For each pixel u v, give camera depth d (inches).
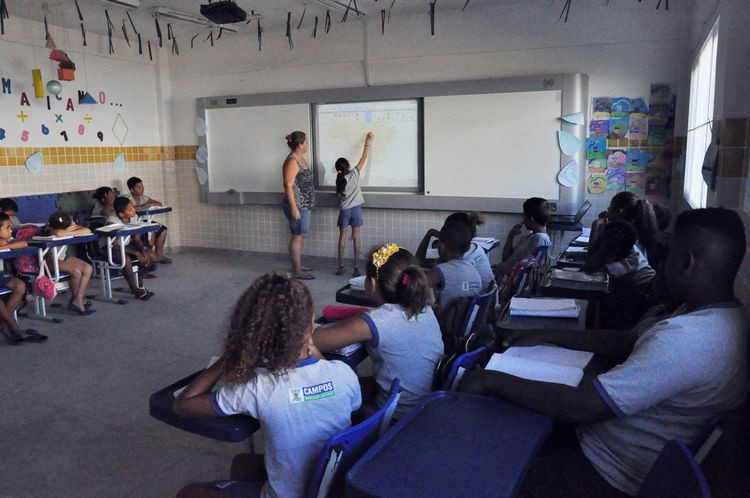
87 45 257.9
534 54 223.5
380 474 44.6
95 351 157.8
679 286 53.1
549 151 221.6
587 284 106.0
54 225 187.9
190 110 293.4
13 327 163.5
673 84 207.3
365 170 255.0
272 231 283.6
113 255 209.3
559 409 53.1
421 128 243.0
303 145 237.8
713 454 49.3
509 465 46.0
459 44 233.9
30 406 124.5
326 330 75.2
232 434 58.7
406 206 247.9
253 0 214.1
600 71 215.6
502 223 235.8
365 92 248.1
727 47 101.7
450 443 49.2
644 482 45.9
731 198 102.7
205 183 291.0
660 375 49.9
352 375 61.2
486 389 57.4
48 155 244.2
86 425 116.0
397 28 242.7
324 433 58.0
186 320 185.0
